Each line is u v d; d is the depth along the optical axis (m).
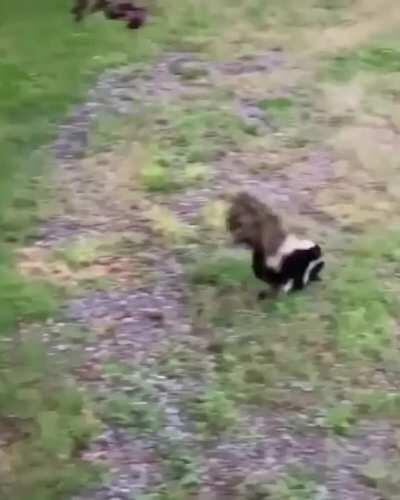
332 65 10.29
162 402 6.91
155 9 11.22
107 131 9.22
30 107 9.53
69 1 11.12
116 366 7.12
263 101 9.67
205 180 8.66
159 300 7.57
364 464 6.62
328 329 7.34
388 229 8.16
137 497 6.45
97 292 7.63
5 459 6.61
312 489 6.50
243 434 6.76
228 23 11.08
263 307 7.48
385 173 8.78
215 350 7.22
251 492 6.48
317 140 9.16
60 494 6.45
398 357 7.19
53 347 7.25
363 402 6.92
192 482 6.53
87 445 6.69
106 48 10.48
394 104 9.68
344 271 7.73
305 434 6.77
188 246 8.00
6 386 6.97
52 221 8.23
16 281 7.65
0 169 8.70
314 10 11.38
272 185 8.64
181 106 9.59
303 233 8.10
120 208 8.37
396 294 7.61
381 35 10.83
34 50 10.38
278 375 7.06
